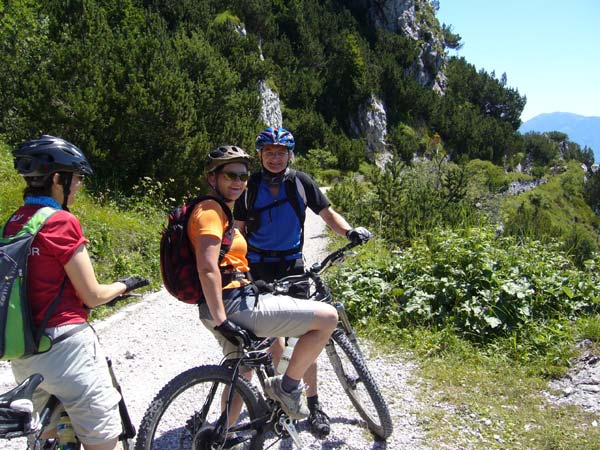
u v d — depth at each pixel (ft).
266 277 11.85
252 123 58.75
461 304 16.79
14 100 40.60
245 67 114.01
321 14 217.15
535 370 13.80
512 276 17.70
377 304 17.94
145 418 8.25
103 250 24.63
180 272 8.53
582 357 14.01
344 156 150.82
